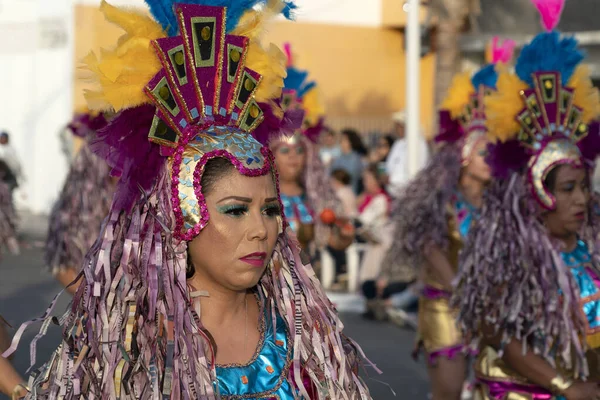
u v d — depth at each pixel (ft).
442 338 19.54
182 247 8.73
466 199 20.31
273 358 9.11
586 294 13.94
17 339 8.56
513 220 13.92
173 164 8.68
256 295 9.53
